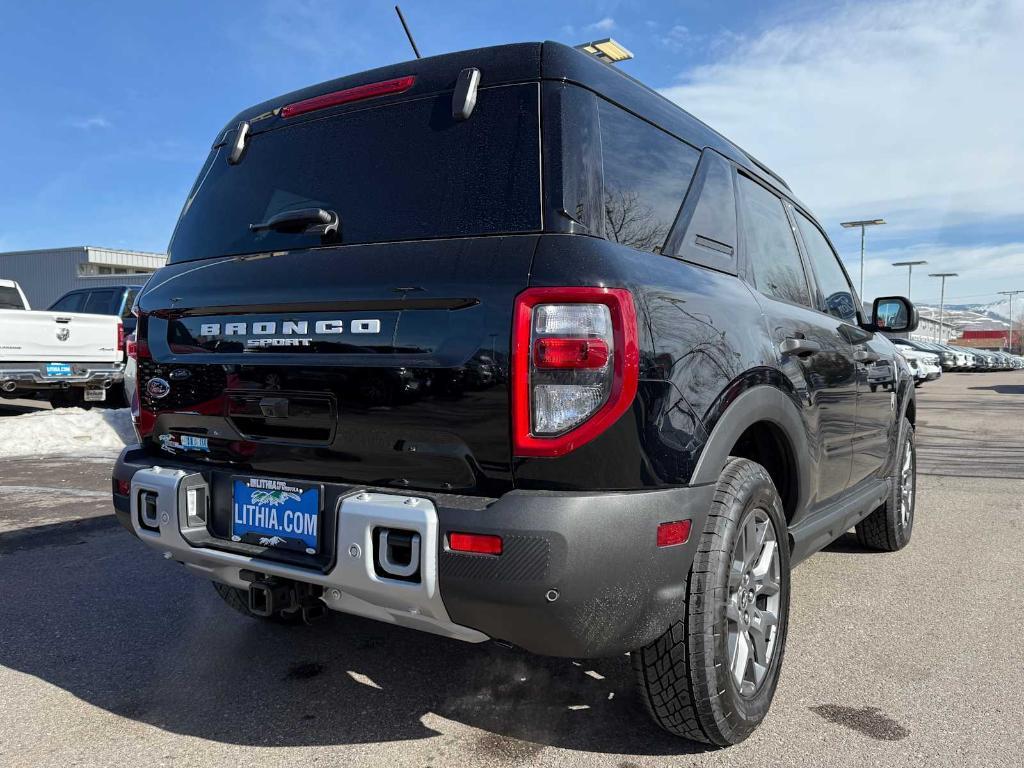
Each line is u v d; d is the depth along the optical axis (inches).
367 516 79.9
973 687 110.6
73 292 518.0
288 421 90.8
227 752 93.3
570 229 80.9
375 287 84.1
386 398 83.0
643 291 80.3
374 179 94.6
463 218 86.4
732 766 89.8
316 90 106.1
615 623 77.9
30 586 154.2
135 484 101.0
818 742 95.3
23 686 110.8
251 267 96.8
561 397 75.4
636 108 96.3
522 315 76.4
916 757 92.0
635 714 102.1
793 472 111.4
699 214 102.2
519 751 93.0
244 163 109.2
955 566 170.1
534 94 87.7
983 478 283.0
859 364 141.3
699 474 83.7
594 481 75.7
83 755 92.7
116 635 129.1
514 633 77.1
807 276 138.5
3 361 376.2
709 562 85.5
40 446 345.4
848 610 142.0
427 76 95.8
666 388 80.2
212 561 94.0
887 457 167.0
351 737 96.5
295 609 92.4
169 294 104.4
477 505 76.9
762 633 99.1
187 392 100.9
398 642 125.9
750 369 95.3
